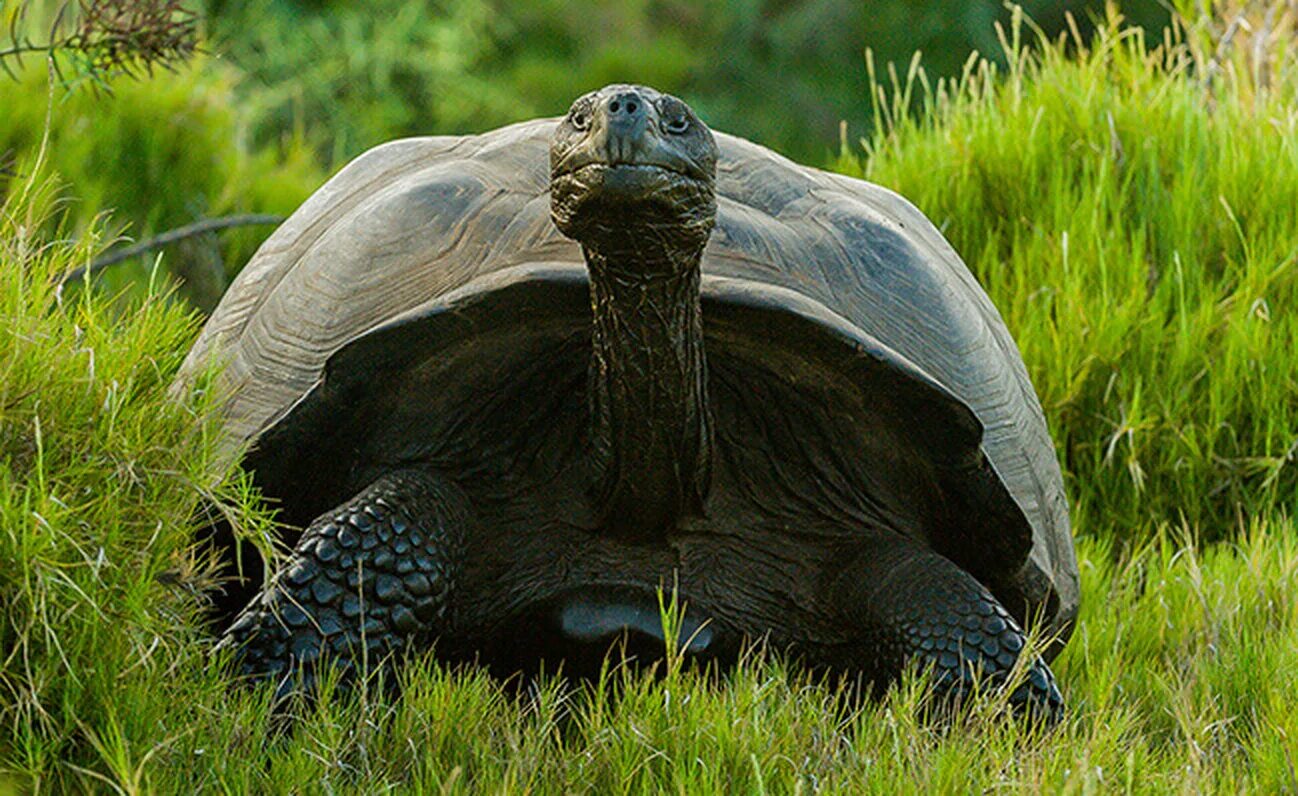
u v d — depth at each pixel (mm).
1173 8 14594
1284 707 6766
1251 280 10836
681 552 6898
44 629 5203
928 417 6629
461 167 7426
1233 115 12508
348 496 7008
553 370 6699
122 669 5379
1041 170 12062
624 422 6457
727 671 7031
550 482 6848
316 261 7289
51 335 5754
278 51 25859
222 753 5418
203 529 6582
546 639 6801
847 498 7000
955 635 6770
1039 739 6418
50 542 5164
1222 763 6438
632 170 5828
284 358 6992
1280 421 10422
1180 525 10406
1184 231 11352
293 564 6438
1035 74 13133
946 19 30297
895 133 13250
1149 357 10680
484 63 30672
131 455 5590
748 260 6812
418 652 6641
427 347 6516
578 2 31406
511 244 6812
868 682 7090
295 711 6156
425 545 6582
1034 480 7477
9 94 14211
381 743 5715
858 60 30828
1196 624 8336
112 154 14469
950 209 11953
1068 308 10797
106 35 8570
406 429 6812
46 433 5480
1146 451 10492
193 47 8820
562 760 5711
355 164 8219
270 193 15086
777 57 30922
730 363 6703
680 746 5730
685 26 31703
